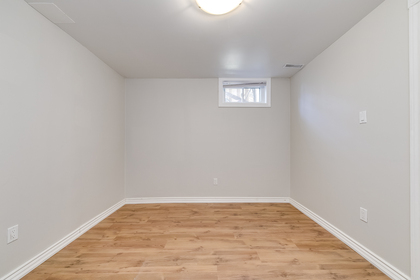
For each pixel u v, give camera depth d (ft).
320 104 9.01
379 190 5.81
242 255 6.53
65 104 7.24
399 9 5.16
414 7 4.71
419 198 4.67
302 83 10.84
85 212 8.39
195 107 12.50
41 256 6.11
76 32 7.27
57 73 6.86
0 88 4.97
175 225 8.95
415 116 4.74
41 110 6.18
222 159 12.50
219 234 8.04
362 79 6.47
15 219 5.35
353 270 5.76
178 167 12.45
